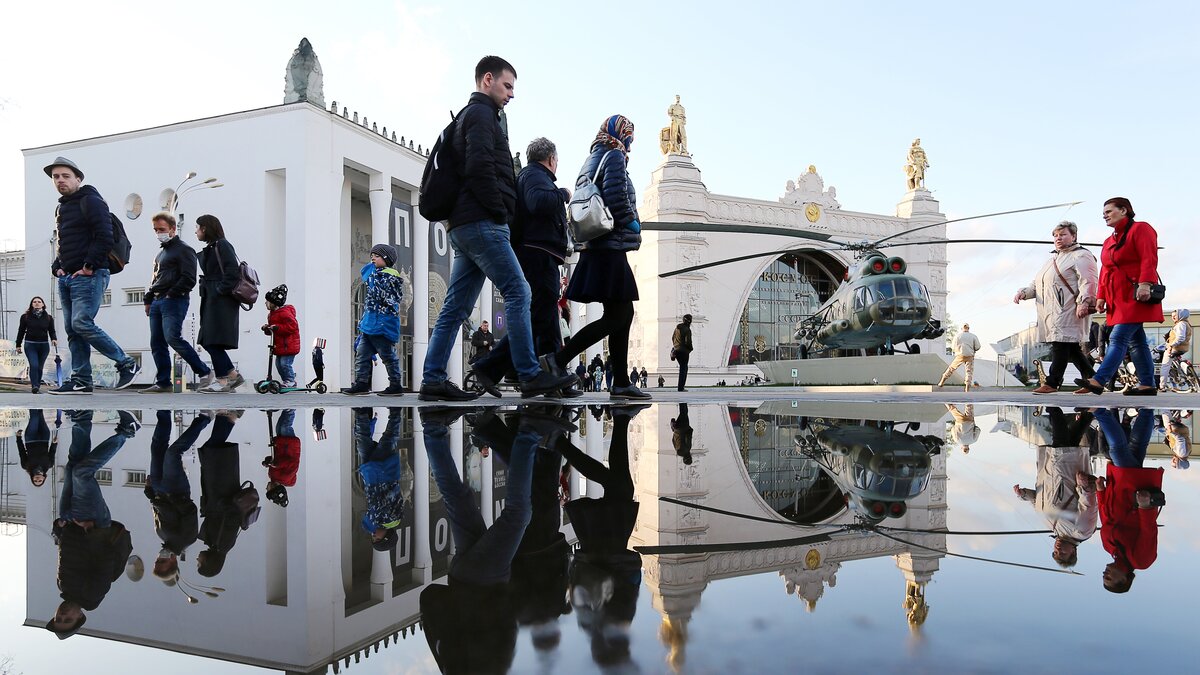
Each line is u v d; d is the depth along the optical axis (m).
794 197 37.03
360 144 17.27
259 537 0.81
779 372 19.36
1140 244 5.99
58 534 0.81
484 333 12.94
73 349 6.91
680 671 0.33
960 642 0.37
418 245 19.39
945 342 38.94
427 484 1.28
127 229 17.05
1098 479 1.22
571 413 3.52
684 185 33.72
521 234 4.93
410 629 0.44
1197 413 3.68
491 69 3.83
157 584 0.59
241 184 16.11
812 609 0.46
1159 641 0.37
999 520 0.81
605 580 0.56
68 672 0.36
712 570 0.59
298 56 15.80
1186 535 0.71
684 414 3.61
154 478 1.33
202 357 15.60
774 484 1.21
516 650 0.39
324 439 2.17
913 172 39.88
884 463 1.52
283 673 0.35
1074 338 6.84
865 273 14.68
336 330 16.28
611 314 4.84
